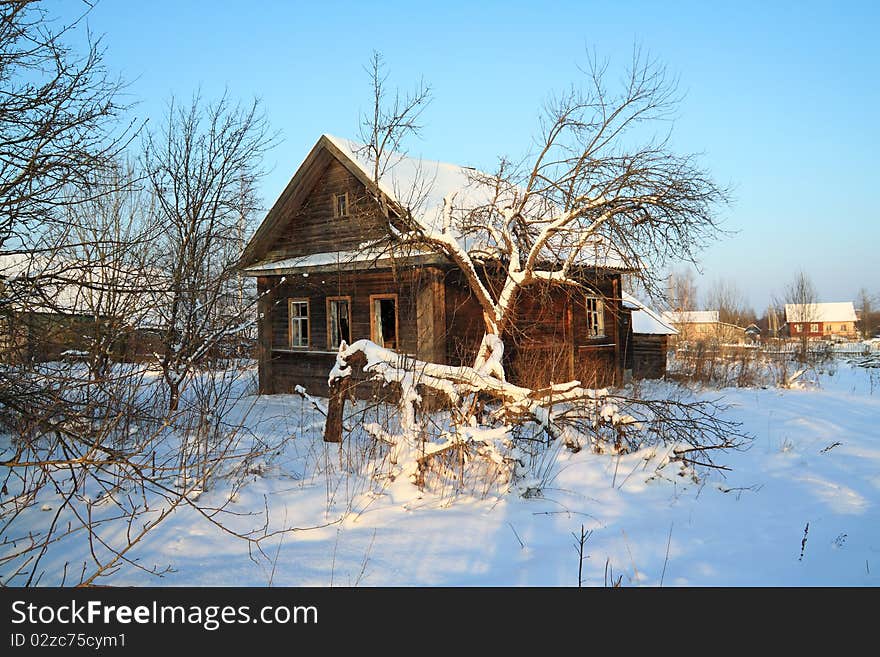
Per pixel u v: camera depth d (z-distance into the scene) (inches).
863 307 3006.9
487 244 494.9
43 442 297.9
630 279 466.3
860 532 236.8
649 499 273.4
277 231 666.8
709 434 422.9
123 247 204.8
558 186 426.3
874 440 422.3
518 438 320.2
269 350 695.1
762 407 589.0
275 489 268.8
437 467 286.8
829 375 949.8
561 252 477.7
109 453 175.8
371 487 271.3
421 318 544.7
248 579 183.3
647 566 200.8
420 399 291.1
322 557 200.2
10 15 174.1
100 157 192.7
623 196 403.9
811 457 366.3
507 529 230.2
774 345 1330.0
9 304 176.7
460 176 657.6
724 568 201.0
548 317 643.5
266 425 433.7
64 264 194.1
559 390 329.7
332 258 598.2
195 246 414.0
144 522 221.6
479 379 301.9
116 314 203.2
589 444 341.7
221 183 455.8
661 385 780.6
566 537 225.0
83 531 211.9
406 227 429.1
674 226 395.5
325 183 631.2
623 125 407.8
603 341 725.3
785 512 262.2
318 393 653.3
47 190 177.5
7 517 219.1
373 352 318.0
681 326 1325.0
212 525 223.6
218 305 404.8
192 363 330.0
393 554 204.1
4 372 185.2
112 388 232.8
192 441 297.9
